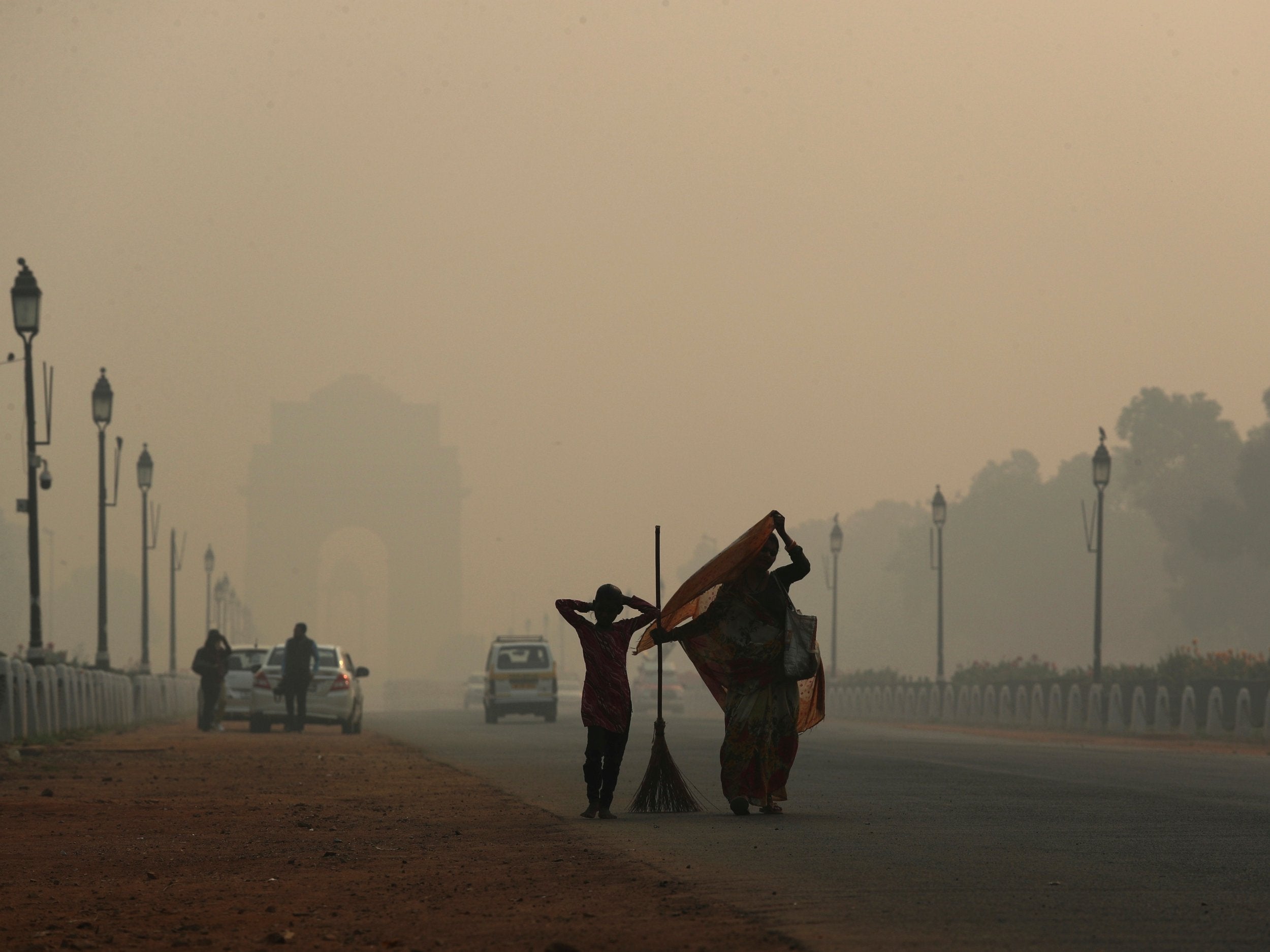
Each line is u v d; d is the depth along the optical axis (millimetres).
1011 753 42156
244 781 32719
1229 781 30016
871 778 30891
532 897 15211
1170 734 61031
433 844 19969
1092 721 69000
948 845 18875
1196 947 12070
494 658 84688
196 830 22406
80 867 18359
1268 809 23688
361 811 25172
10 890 16516
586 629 23250
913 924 13156
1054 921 13289
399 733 64812
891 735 60938
